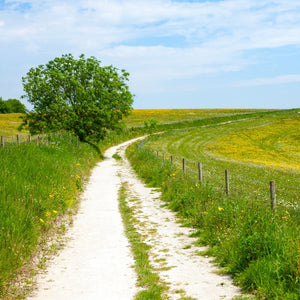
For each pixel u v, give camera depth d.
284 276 5.86
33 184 12.26
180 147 51.66
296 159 38.94
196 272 7.02
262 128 76.81
